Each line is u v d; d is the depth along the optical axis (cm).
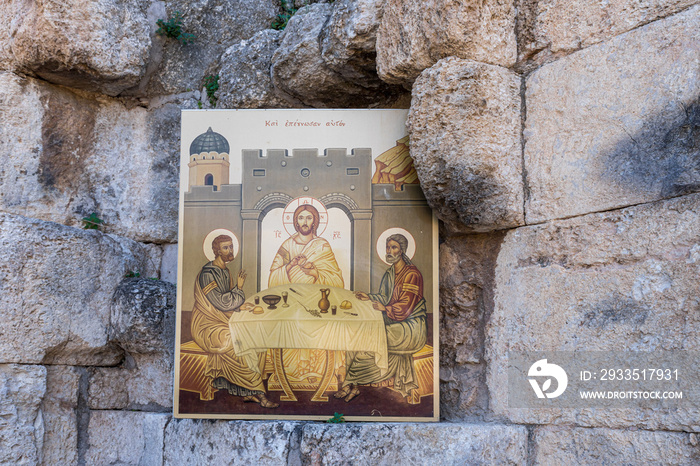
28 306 321
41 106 353
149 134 388
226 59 377
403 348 291
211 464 293
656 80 240
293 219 304
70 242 337
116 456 350
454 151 272
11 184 340
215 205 306
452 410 299
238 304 300
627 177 246
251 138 309
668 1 240
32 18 339
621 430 242
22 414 318
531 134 278
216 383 296
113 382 357
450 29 271
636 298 240
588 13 263
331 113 309
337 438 269
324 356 293
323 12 345
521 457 267
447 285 308
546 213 270
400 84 307
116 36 359
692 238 228
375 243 299
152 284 351
